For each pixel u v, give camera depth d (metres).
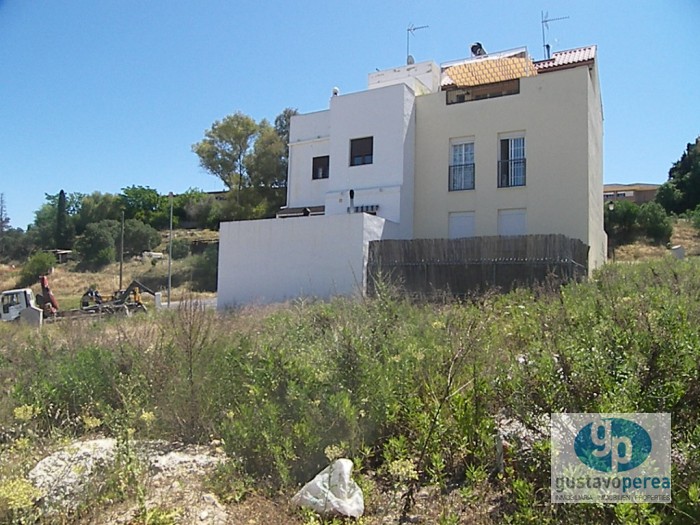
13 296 25.11
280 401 4.27
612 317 4.34
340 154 22.59
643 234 43.19
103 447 4.04
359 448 3.89
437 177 21.59
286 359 4.79
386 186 21.28
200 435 4.82
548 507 2.86
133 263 52.91
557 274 13.95
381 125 21.78
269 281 19.78
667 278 8.16
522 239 15.29
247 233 20.42
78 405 5.40
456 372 4.21
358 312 6.83
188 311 6.43
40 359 6.90
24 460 3.73
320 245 18.94
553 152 19.50
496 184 20.44
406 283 16.62
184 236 60.59
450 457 3.69
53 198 76.06
